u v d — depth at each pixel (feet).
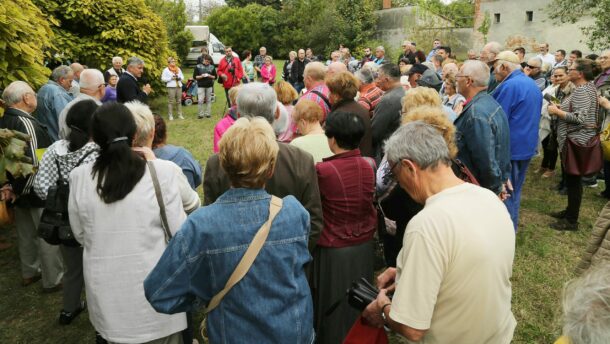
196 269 4.93
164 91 37.37
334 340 8.30
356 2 94.17
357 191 7.97
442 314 4.72
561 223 15.42
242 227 4.92
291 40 106.63
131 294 6.49
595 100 14.48
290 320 5.07
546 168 21.52
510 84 12.64
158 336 6.73
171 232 6.74
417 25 75.10
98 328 6.64
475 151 10.07
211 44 83.56
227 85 38.58
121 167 6.43
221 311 5.02
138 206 6.46
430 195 5.18
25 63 15.85
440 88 20.10
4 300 11.64
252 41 109.70
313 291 8.38
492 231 4.72
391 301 5.24
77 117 8.77
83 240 6.82
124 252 6.42
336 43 94.68
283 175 7.13
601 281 3.02
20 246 12.10
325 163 8.06
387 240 10.28
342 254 8.08
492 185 10.17
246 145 4.94
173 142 27.99
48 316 10.99
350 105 11.58
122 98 23.32
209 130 31.55
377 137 12.74
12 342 10.05
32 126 11.98
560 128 15.11
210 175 7.12
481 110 10.11
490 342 4.82
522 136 12.67
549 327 10.18
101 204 6.40
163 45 36.86
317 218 7.36
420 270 4.56
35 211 11.68
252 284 4.92
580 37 56.29
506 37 64.59
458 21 84.74
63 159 8.67
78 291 10.52
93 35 32.07
